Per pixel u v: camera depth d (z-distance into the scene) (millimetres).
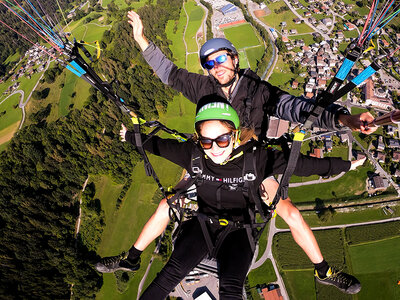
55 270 50688
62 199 57781
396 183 52031
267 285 44375
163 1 106500
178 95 73875
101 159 62281
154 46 5023
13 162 60125
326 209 50719
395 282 42656
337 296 42156
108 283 48250
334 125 3244
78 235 54875
